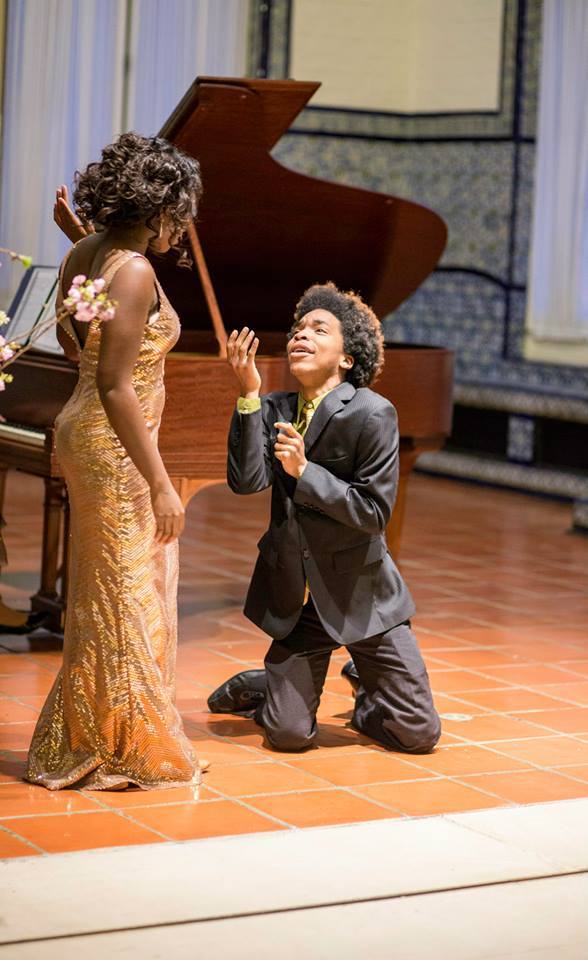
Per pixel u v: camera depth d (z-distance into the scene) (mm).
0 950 3213
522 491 12680
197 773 4508
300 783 4551
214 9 12180
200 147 6512
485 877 3801
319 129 13836
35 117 11422
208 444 6121
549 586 8438
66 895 3537
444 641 6828
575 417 12133
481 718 5473
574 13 12211
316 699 4957
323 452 4805
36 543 8805
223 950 3285
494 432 13117
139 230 4246
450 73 13758
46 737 4445
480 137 13492
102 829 4031
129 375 4109
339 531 4742
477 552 9562
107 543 4281
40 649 6281
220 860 3830
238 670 6047
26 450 6047
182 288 7395
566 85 12328
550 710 5633
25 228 11492
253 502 11234
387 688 4918
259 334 7695
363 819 4227
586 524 10578
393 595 4887
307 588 4895
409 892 3674
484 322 13586
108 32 11625
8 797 4277
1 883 3590
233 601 7508
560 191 12469
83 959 3195
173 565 4465
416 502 11945
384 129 14148
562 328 12609
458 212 13805
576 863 3928
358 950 3318
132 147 4195
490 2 13312
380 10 13891
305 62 13609
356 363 4906
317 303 4910
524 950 3363
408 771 4742
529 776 4742
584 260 12359
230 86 6172
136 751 4406
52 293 6383
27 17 11305
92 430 4207
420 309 14320
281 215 7129
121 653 4340
